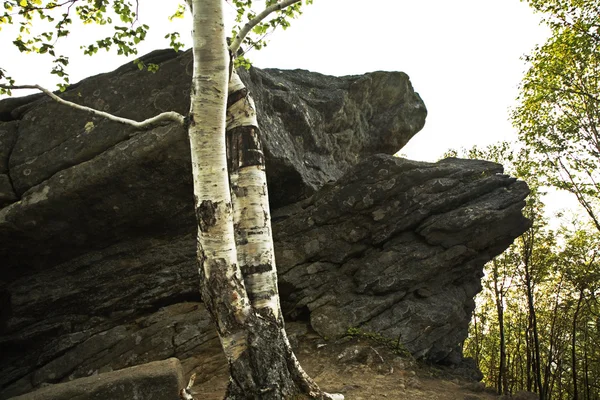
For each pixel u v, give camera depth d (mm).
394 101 15484
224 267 4699
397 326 9055
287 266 9719
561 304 20125
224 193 4848
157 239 10125
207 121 4914
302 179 10664
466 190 10008
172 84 9055
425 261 9617
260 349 4652
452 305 9523
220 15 5109
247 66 8484
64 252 9805
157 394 5582
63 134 9250
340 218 10016
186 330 8820
